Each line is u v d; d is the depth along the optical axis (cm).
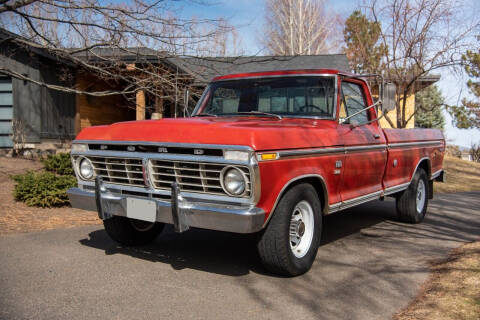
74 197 423
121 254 454
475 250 481
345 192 460
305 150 383
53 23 883
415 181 634
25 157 1182
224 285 368
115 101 1705
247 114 488
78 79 1427
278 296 345
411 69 1207
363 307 325
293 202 372
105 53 1004
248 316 307
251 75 511
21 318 294
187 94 546
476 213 755
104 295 339
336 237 555
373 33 1266
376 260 450
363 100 535
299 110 472
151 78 888
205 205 351
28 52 1167
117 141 389
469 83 1196
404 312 316
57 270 395
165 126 375
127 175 394
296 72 490
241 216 331
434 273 407
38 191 680
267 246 368
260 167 331
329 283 377
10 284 357
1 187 813
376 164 514
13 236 514
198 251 473
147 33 782
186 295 344
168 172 368
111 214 402
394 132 564
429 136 684
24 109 1213
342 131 452
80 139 420
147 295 342
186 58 886
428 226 634
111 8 752
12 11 765
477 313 307
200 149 344
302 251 399
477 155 2492
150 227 493
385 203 834
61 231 545
